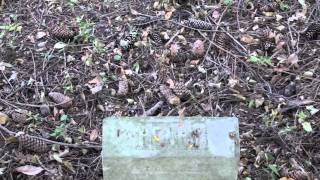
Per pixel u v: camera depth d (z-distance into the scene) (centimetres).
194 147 64
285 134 81
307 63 93
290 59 92
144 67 93
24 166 77
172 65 93
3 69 92
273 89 89
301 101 86
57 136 81
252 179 76
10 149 79
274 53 95
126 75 91
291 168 77
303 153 80
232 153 64
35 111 85
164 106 86
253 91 88
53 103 86
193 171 65
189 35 99
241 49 96
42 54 95
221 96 87
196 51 94
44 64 93
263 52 96
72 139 81
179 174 65
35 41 98
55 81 90
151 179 65
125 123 65
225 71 91
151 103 87
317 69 92
